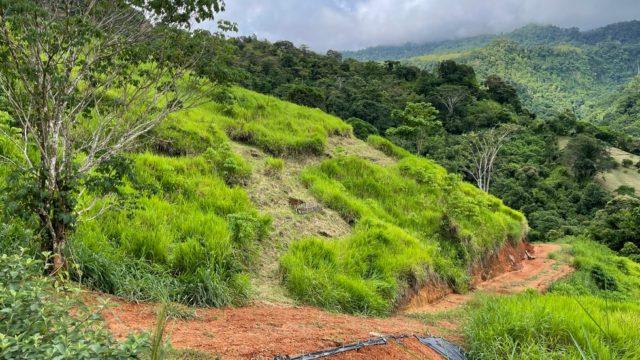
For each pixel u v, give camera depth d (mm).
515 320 6254
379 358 4734
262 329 5199
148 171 9180
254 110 16188
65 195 5004
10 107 5102
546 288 14469
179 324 4910
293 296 7570
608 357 5332
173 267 6504
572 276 17281
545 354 5316
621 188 52469
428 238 12664
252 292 6992
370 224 11289
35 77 4445
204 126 12688
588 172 55438
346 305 7820
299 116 17516
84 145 5387
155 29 5148
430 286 10578
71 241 5457
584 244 27781
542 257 20656
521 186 50469
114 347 2680
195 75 5730
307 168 13758
